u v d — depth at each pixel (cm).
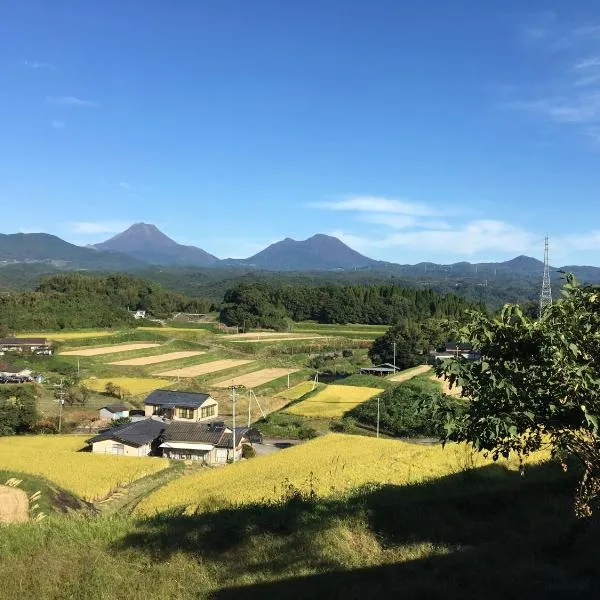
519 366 514
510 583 647
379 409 3959
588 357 499
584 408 474
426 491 1152
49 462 2673
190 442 3462
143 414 4647
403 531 870
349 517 913
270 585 684
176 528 905
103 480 2406
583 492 594
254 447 3828
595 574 671
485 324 526
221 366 6956
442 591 635
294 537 832
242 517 948
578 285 529
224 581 707
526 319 513
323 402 4728
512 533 838
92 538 869
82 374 5978
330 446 2583
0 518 1666
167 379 6006
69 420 4341
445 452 2039
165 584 696
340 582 682
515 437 529
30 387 5019
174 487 2148
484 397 514
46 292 9850
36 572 726
